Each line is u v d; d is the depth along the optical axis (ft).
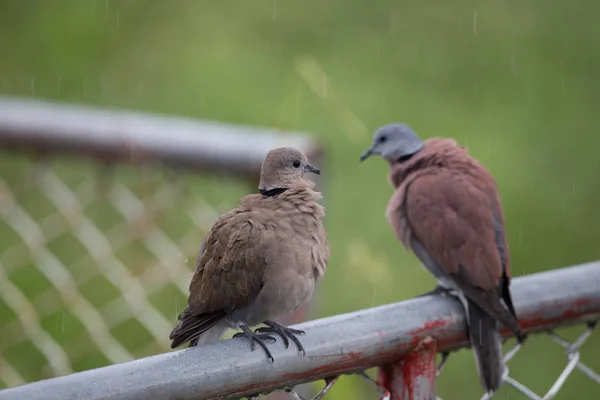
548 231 45.06
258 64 47.11
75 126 22.82
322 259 23.80
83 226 29.81
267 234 22.82
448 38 49.62
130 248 32.53
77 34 47.96
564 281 19.21
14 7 48.39
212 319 22.95
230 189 33.47
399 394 17.29
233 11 49.01
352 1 49.90
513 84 48.73
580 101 48.47
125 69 47.42
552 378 42.60
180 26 48.60
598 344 43.68
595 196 46.09
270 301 23.13
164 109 46.26
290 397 24.44
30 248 31.24
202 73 46.80
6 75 46.85
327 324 16.40
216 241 23.24
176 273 29.60
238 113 45.50
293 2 49.19
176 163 23.02
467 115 47.24
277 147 23.34
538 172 46.52
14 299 32.96
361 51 48.21
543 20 50.34
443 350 18.16
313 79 34.50
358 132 38.19
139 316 29.91
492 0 50.78
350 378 27.02
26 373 34.24
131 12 48.75
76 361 34.68
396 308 17.25
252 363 15.55
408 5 50.34
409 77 48.19
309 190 23.82
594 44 49.98
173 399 14.80
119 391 14.17
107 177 26.27
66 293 31.07
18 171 34.22
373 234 42.60
